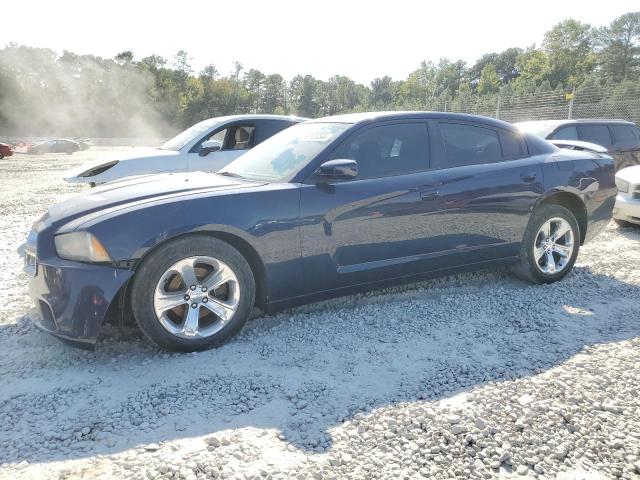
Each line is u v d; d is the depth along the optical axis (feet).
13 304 14.23
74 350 11.13
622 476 7.05
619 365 10.23
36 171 67.97
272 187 11.68
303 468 7.17
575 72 343.87
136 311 10.25
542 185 14.92
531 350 11.02
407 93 411.13
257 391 9.37
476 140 14.57
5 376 10.04
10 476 7.04
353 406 8.81
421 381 9.71
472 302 13.98
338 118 14.16
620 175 24.06
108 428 8.19
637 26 341.82
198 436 7.98
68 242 10.17
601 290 14.93
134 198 11.00
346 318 12.94
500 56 449.89
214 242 10.79
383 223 12.57
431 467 7.18
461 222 13.67
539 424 8.20
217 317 11.25
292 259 11.63
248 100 382.22
